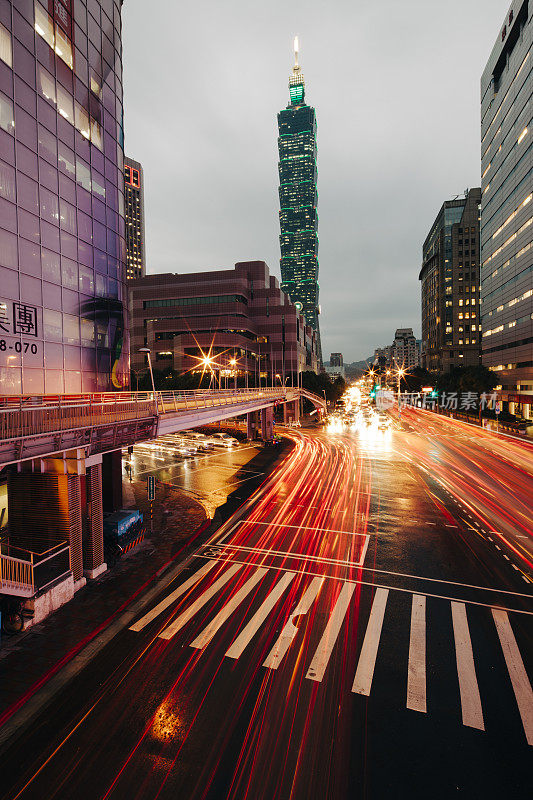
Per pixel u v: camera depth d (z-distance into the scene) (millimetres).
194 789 7246
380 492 29812
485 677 10281
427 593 14727
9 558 12156
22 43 19609
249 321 114375
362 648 11430
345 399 145125
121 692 9742
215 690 9781
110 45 27719
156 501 27578
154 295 115375
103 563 16484
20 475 14789
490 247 90125
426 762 7809
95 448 15820
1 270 18359
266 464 41750
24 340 19734
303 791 7184
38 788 7332
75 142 23734
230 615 13203
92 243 25375
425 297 177125
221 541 19984
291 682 10055
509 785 7344
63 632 12242
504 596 14539
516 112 72375
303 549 18984
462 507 25984
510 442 56688
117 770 7672
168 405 22578
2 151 18406
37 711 9164
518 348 75500
